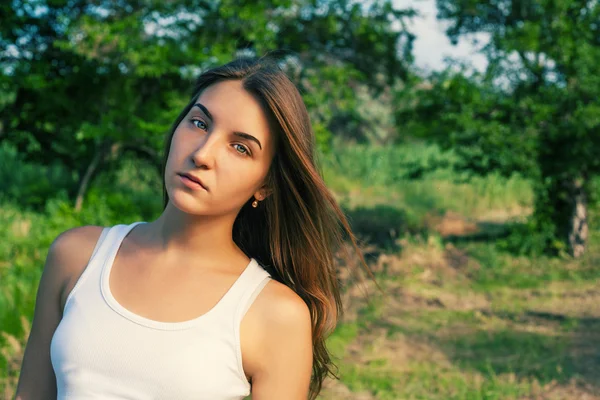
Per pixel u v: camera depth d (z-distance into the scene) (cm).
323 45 1303
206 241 154
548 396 605
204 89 156
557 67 1251
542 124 1270
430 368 670
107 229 162
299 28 1280
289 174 163
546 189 1372
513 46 1210
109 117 1131
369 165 2156
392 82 1387
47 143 1300
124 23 1076
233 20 1155
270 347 150
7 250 889
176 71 1090
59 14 1143
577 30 1242
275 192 166
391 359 691
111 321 146
